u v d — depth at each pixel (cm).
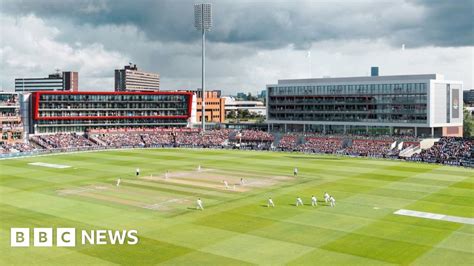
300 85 17362
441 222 6006
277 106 18000
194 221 6062
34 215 6412
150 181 9075
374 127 15912
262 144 16425
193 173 10106
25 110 16325
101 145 16075
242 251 4884
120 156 13362
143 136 17538
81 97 17000
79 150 14950
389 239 5281
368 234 5472
